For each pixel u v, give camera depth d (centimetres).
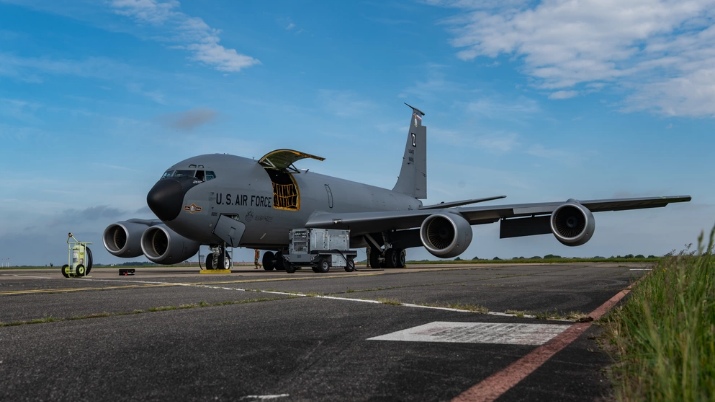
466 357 393
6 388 310
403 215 2188
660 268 550
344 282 1254
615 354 397
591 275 1524
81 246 1675
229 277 1560
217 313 654
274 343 450
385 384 316
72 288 1100
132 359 388
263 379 329
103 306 742
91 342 457
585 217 1834
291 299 830
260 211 2161
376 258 2603
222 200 2011
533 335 488
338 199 2641
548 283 1170
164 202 1862
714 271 457
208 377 334
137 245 2209
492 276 1493
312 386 312
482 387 308
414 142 3594
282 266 2545
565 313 644
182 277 1576
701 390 228
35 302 803
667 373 248
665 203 1973
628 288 997
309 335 491
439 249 1952
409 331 512
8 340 470
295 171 2395
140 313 661
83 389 307
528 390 301
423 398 287
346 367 361
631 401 261
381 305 737
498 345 441
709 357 269
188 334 496
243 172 2133
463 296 867
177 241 2202
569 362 374
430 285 1126
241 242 2191
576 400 281
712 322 343
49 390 305
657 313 417
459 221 1950
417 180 3597
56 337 483
